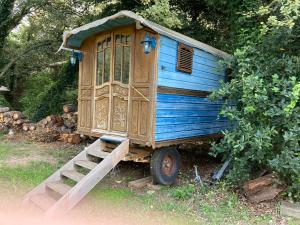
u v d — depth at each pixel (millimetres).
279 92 4742
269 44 5430
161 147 5754
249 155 4918
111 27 5961
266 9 5508
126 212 4512
